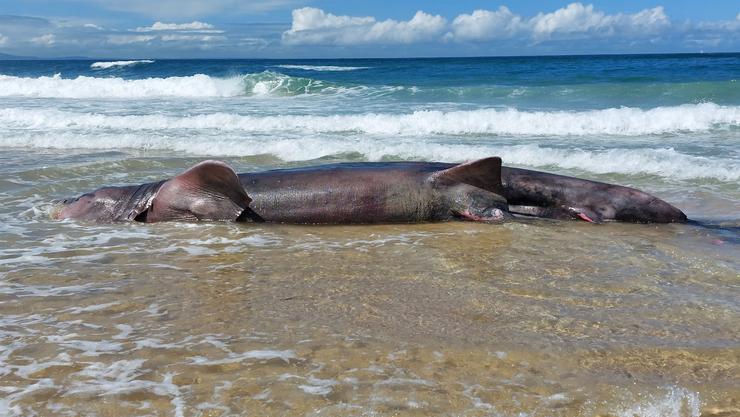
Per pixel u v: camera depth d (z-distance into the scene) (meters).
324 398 3.14
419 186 6.98
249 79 24.16
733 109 14.92
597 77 29.05
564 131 14.01
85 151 11.65
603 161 9.91
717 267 5.19
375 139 12.77
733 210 7.39
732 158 10.30
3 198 8.08
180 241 6.23
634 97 20.70
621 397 3.13
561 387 3.24
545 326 4.03
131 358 3.61
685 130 13.98
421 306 4.40
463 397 3.14
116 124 15.07
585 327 4.01
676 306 4.36
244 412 3.03
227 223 6.94
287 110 18.22
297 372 3.42
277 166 10.22
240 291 4.75
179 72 39.88
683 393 3.15
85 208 7.25
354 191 6.96
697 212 7.38
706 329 3.96
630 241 6.08
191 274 5.16
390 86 24.09
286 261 5.53
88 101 21.70
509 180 7.27
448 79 30.12
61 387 3.28
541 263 5.38
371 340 3.83
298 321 4.15
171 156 11.01
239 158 10.84
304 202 6.96
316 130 14.27
